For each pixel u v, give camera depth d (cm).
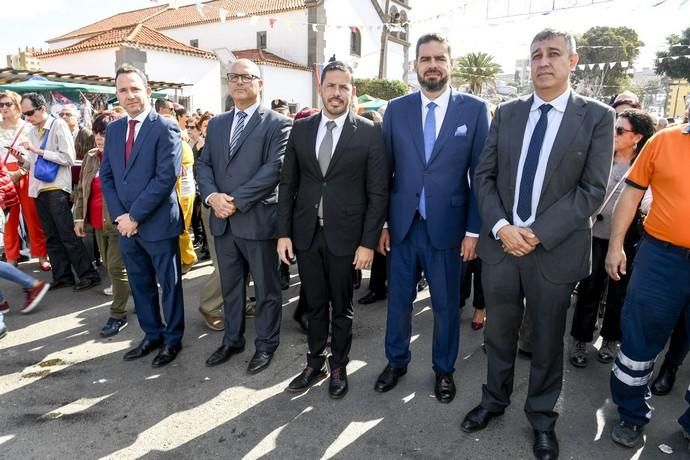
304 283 288
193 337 367
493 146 238
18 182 500
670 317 228
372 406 277
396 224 275
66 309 421
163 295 324
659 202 224
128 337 366
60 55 1869
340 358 291
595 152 213
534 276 227
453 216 265
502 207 233
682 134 215
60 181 450
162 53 1711
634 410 242
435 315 282
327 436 249
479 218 263
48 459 232
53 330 378
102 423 260
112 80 1234
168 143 308
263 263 312
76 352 341
